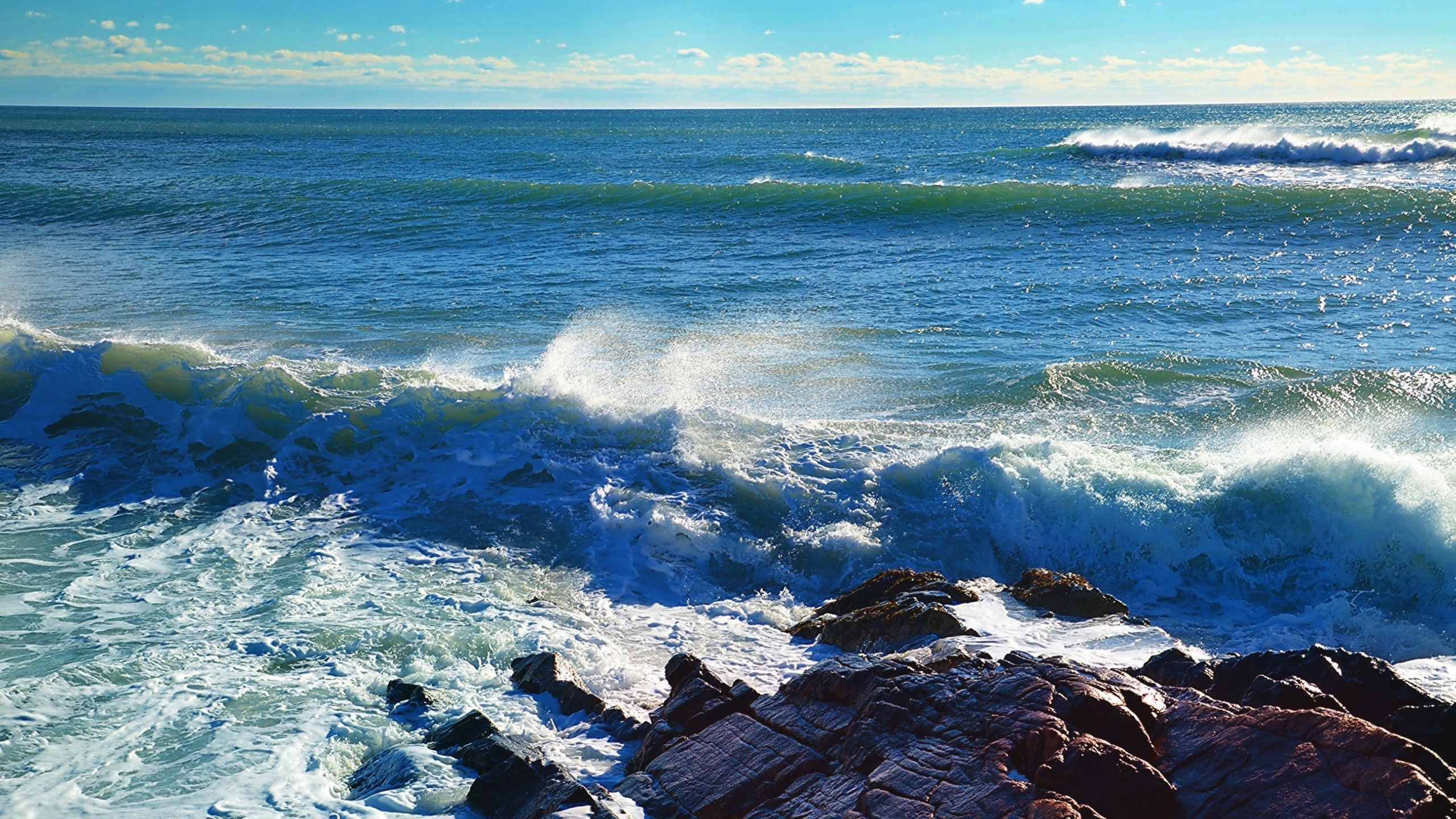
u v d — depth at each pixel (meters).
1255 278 20.73
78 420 12.55
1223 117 135.50
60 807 5.43
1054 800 4.11
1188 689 5.18
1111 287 20.45
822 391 14.44
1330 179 33.97
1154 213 26.94
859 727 5.04
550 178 44.34
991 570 9.89
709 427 12.43
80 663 7.27
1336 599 8.76
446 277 23.03
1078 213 27.56
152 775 5.78
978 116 177.88
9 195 33.38
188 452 11.94
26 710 6.55
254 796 5.51
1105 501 10.00
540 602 8.86
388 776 5.65
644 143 82.62
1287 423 12.45
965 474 10.71
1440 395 12.89
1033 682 4.96
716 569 9.98
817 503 10.64
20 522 10.27
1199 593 9.30
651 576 9.77
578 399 12.73
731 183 40.66
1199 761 4.48
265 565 9.41
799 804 4.68
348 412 12.48
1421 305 18.19
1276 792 4.15
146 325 18.66
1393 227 24.30
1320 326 17.17
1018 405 13.56
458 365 16.00
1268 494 9.70
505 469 11.66
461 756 5.73
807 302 20.00
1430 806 3.83
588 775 5.61
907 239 26.19
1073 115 170.75
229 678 7.07
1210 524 9.67
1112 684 5.07
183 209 32.12
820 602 9.50
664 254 25.27
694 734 5.67
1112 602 8.23
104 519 10.40
